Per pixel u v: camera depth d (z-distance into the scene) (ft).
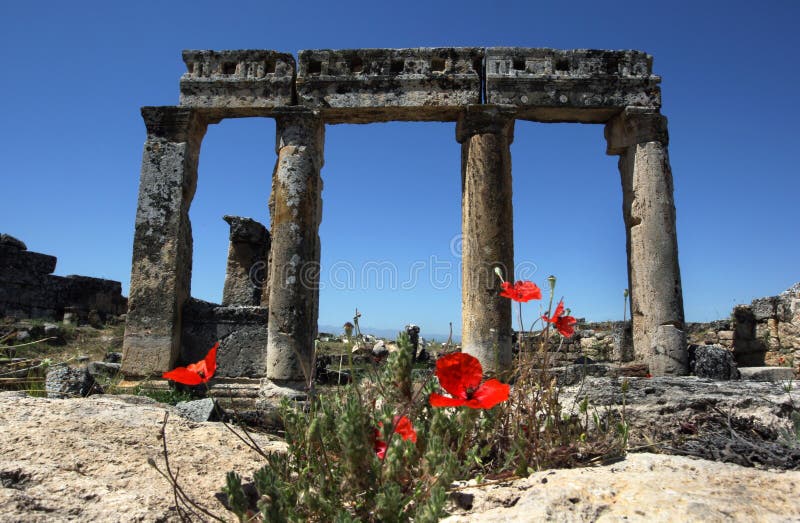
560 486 7.52
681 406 14.60
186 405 19.58
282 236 30.96
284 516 5.93
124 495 7.65
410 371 7.03
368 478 6.47
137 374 30.50
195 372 6.40
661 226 31.42
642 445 11.50
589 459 9.76
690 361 31.04
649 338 30.71
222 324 32.48
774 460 10.25
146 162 32.58
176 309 31.55
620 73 33.19
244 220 51.93
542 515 6.84
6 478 7.68
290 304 30.22
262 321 32.45
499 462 9.53
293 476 8.38
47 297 67.82
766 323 44.93
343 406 8.34
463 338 30.55
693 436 12.44
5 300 64.03
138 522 6.97
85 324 69.00
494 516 7.05
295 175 31.45
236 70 33.32
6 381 20.06
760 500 7.10
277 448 11.16
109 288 73.97
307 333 30.42
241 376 31.83
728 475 8.13
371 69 32.91
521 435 9.32
